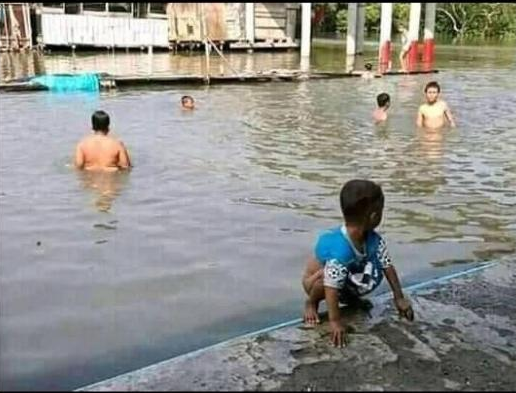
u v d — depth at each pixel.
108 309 4.11
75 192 6.64
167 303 4.21
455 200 6.64
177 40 29.58
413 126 10.84
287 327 3.80
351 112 12.52
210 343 3.71
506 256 5.17
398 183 7.24
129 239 5.36
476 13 44.00
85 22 27.61
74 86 15.46
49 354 3.55
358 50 30.19
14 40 27.31
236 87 16.83
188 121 11.30
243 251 5.15
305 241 5.39
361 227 3.68
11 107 12.47
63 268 4.75
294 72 19.59
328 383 3.16
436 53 29.80
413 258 5.13
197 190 6.82
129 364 3.46
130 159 8.09
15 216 5.88
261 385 3.13
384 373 3.28
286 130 10.47
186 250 5.15
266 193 6.75
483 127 10.83
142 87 16.30
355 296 3.98
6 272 4.66
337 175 7.54
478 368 3.35
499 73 20.73
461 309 4.05
